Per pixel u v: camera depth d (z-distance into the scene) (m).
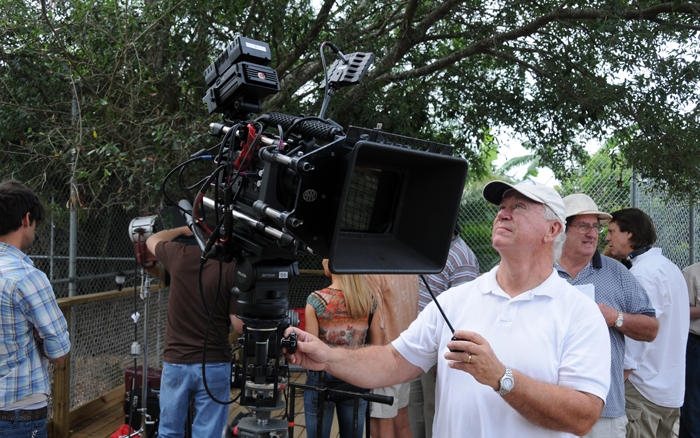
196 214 1.75
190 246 3.07
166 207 3.50
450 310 1.75
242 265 1.55
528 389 1.38
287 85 5.39
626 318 2.38
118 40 4.39
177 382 2.95
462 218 6.36
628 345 2.76
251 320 1.55
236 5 4.95
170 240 3.20
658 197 5.99
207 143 4.36
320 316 2.93
